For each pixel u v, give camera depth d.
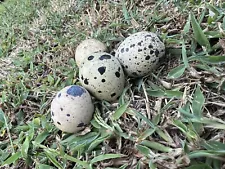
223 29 0.11
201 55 0.11
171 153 0.09
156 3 0.14
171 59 0.12
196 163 0.09
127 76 0.11
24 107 0.13
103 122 0.10
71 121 0.10
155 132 0.10
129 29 0.14
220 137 0.09
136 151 0.10
